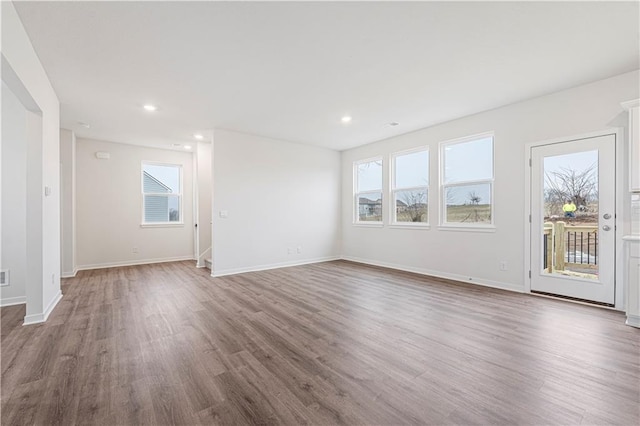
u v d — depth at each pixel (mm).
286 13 2141
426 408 1605
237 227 5312
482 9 2105
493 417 1529
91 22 2215
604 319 2869
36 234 2926
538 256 3740
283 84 3326
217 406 1636
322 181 6551
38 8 2051
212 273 5031
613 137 3162
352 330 2680
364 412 1579
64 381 1878
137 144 6070
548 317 2938
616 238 3152
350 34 2408
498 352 2232
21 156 3670
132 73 3033
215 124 4809
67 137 5043
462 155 4586
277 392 1762
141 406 1638
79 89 3396
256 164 5547
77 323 2881
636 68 2984
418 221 5297
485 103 3918
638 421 1485
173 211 6688
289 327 2758
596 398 1672
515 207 3934
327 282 4531
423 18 2205
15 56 2104
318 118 4520
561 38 2459
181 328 2744
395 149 5578
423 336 2537
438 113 4305
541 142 3684
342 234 6875
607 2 2021
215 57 2746
